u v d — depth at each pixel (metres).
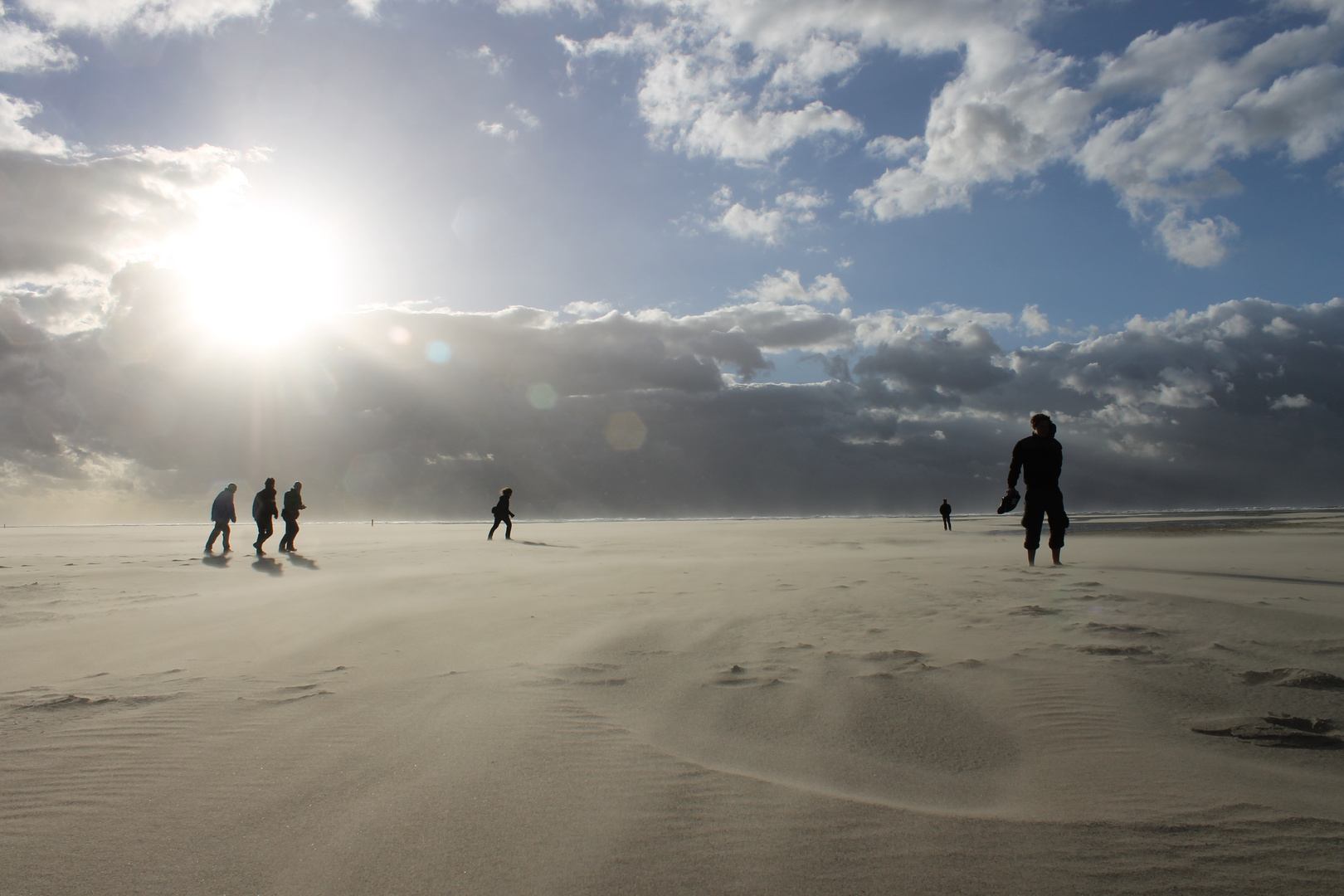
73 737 2.79
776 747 2.65
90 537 27.66
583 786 2.23
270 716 3.05
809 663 3.96
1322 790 2.20
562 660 4.11
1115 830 1.89
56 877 1.68
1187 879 1.61
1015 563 9.34
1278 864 1.69
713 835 1.88
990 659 3.95
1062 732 2.80
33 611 6.57
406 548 17.44
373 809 2.07
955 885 1.59
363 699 3.33
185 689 3.56
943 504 34.31
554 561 12.48
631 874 1.67
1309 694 3.21
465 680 3.66
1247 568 8.30
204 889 1.62
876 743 2.69
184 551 17.05
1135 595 5.87
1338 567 8.53
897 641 4.47
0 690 3.57
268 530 14.96
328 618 5.90
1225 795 2.15
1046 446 9.05
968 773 2.38
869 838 1.85
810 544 18.23
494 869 1.70
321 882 1.65
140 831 1.94
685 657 4.16
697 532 29.47
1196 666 3.69
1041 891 1.56
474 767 2.41
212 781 2.31
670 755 2.53
